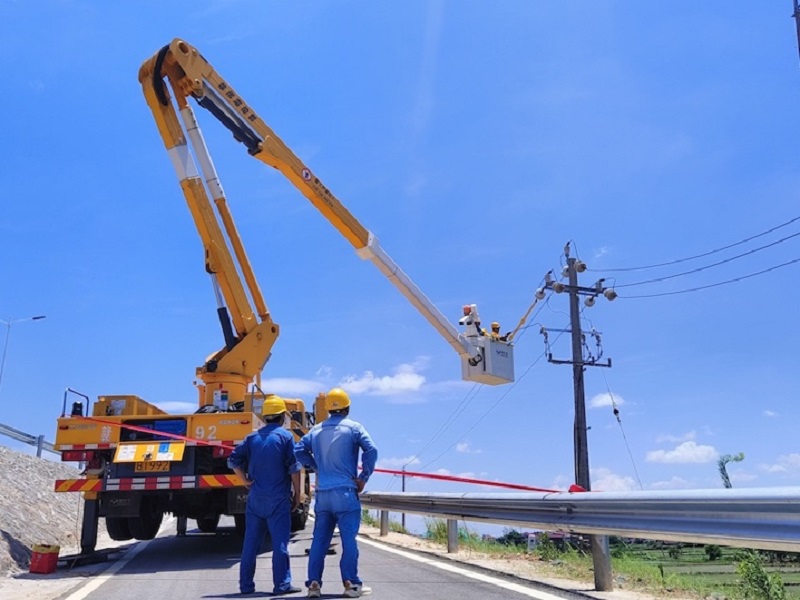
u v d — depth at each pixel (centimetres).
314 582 660
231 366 1266
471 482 894
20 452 1873
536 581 765
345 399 715
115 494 1019
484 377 1777
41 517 1352
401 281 1642
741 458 1709
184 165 1288
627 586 750
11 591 748
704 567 1023
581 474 2341
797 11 1179
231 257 1301
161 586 768
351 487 679
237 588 752
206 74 1326
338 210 1526
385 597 673
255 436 735
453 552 1051
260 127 1402
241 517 1163
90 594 717
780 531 473
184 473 1012
